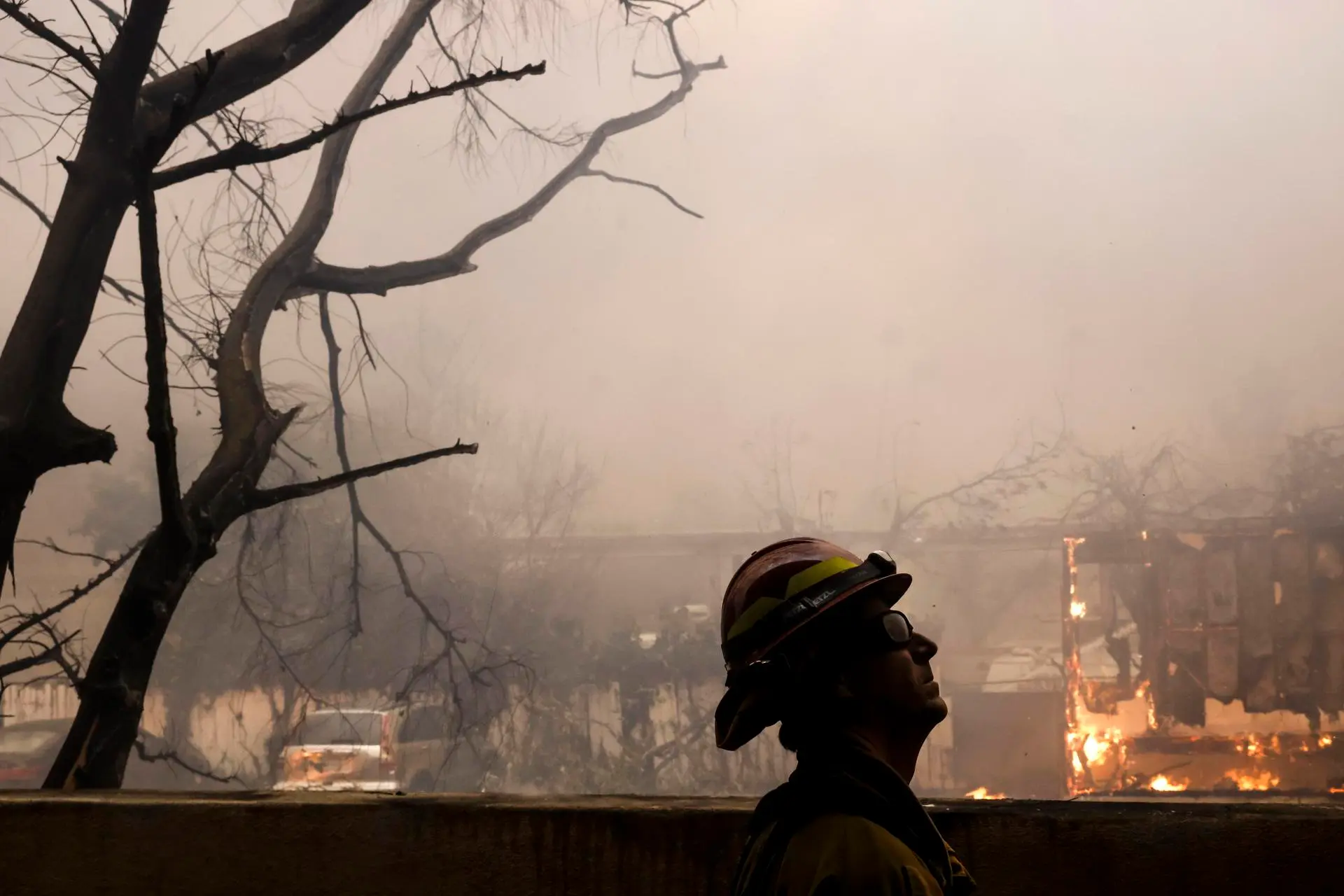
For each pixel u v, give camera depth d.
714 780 16.52
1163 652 13.90
